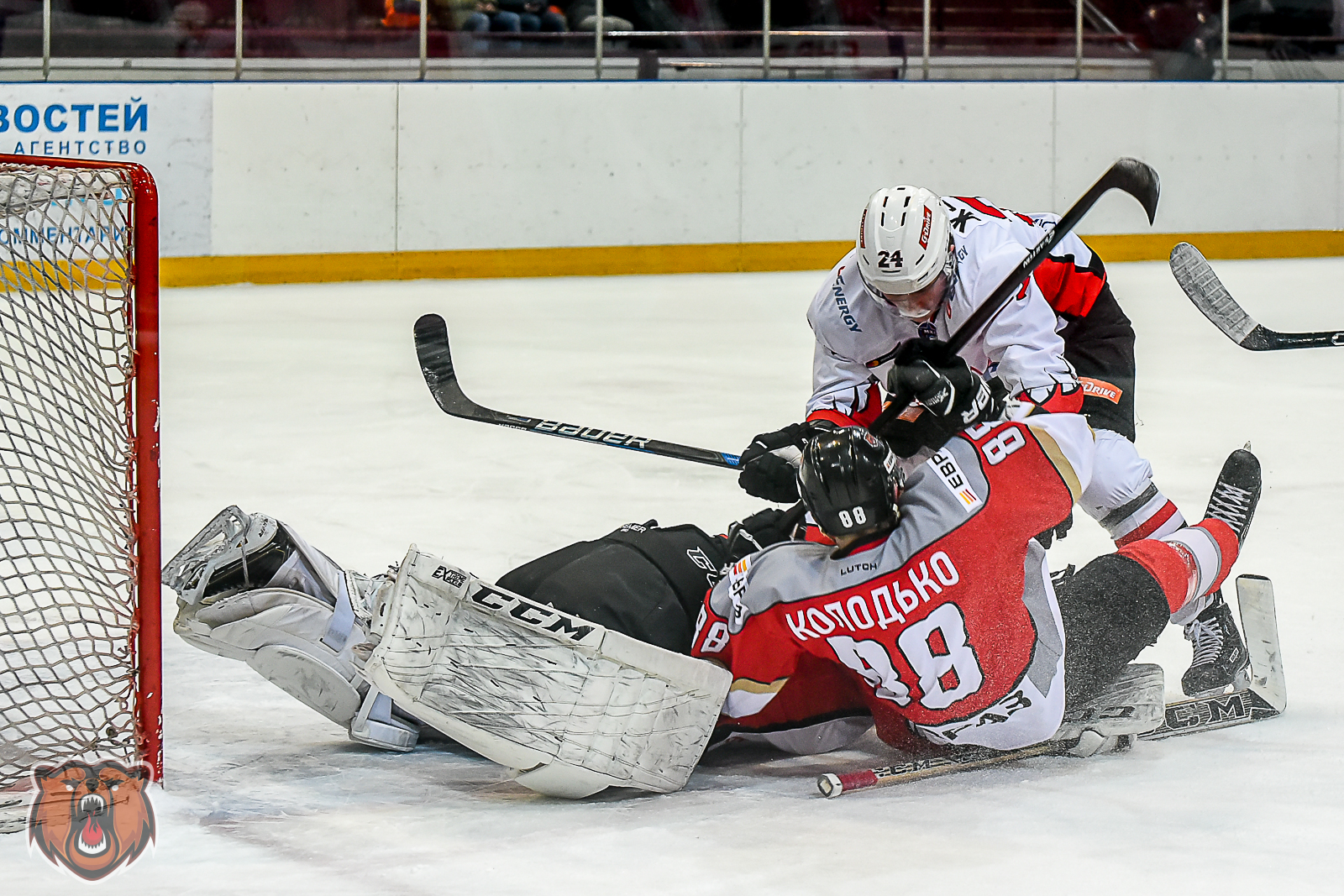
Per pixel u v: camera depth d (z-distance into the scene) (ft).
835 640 21.58
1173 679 28.25
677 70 111.86
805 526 24.35
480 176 107.04
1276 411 58.85
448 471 48.47
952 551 20.93
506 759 21.07
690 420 57.98
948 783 22.40
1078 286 30.78
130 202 22.02
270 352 76.18
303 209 104.68
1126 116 113.91
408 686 20.11
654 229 109.91
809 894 17.87
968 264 27.50
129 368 22.04
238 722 25.67
